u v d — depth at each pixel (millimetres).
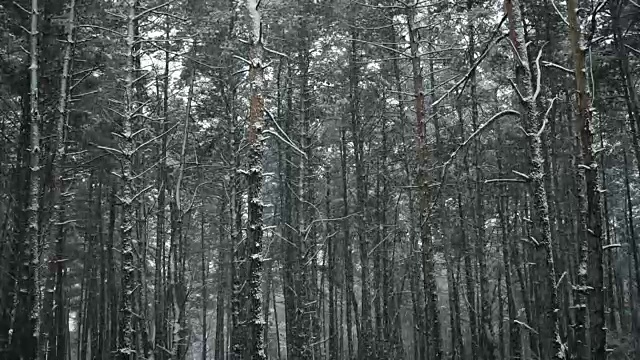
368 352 20578
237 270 16500
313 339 18969
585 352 9547
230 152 19047
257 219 10984
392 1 16625
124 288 13836
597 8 10312
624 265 34281
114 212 23047
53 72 16609
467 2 16500
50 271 15164
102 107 18906
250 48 11859
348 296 23109
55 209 14969
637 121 17984
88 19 17703
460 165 21922
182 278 19250
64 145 15617
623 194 32094
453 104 19406
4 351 13492
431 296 13516
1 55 16500
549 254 8969
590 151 9953
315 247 20297
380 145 26297
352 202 27188
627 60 18094
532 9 17625
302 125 18812
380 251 22781
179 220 17531
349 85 21141
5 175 18156
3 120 18672
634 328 21094
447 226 23844
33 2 14109
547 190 18516
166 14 15969
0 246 16438
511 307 21406
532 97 9562
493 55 18094
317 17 18062
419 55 14656
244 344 14516
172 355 15719
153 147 22281
